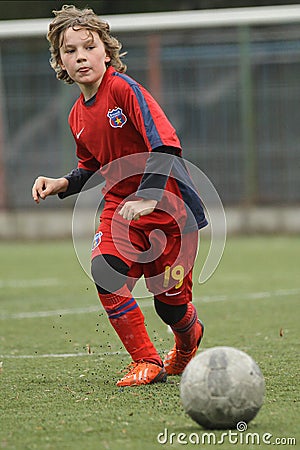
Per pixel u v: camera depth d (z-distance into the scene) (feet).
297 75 213.66
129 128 60.95
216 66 214.48
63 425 49.67
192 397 46.29
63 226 226.38
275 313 103.45
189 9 242.37
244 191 220.02
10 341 87.20
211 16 148.25
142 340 62.08
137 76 215.51
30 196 226.17
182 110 217.36
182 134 218.38
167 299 63.10
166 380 63.41
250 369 46.39
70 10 61.41
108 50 62.39
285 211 219.41
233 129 217.15
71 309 112.06
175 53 214.69
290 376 64.08
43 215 226.38
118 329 62.13
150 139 58.54
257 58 213.87
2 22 148.36
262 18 145.48
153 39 213.87
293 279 139.13
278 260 168.45
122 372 68.13
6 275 155.02
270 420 49.67
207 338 85.92
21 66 219.41
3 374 67.97
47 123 221.25
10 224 227.20
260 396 46.44
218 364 46.26
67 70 61.67
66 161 221.46
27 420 51.21
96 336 90.12
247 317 100.63
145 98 59.82
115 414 52.08
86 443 45.80
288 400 55.26
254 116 216.74
